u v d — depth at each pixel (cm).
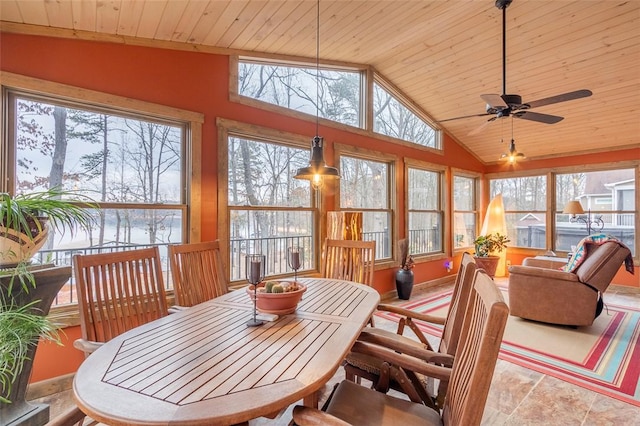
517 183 653
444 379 130
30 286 154
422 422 126
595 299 340
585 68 385
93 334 161
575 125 503
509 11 318
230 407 90
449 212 599
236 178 338
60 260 245
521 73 410
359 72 455
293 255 201
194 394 96
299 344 132
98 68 252
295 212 386
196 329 148
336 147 418
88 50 248
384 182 496
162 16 246
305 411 100
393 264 489
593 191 567
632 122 477
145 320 186
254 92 352
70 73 240
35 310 160
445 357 147
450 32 354
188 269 221
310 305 186
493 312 86
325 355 122
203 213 308
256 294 165
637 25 320
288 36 318
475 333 106
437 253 580
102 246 262
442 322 187
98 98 251
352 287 229
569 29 337
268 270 361
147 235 283
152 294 192
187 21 259
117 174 270
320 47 356
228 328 149
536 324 370
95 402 92
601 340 323
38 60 228
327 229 402
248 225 345
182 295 213
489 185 682
